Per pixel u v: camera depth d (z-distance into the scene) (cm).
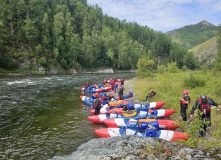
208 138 507
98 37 7825
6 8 5712
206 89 1153
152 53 12369
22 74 4188
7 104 1123
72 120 814
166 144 436
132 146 439
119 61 8494
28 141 585
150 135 539
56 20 6931
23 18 6456
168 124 610
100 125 748
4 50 4428
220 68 2077
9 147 540
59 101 1229
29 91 1642
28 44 5484
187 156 355
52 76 3731
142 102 1097
